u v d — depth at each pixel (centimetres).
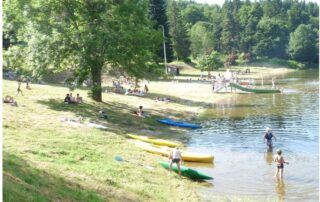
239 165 2600
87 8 3962
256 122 4038
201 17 18812
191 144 3133
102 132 3008
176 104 4928
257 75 10919
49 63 3791
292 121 4072
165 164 2406
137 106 4375
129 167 2239
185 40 11325
